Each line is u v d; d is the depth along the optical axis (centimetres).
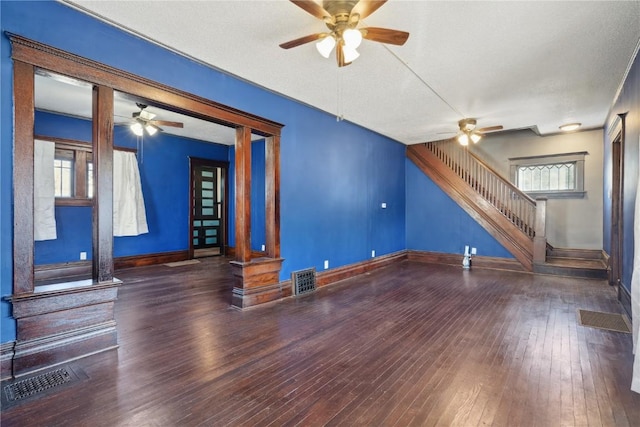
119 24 270
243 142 387
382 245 657
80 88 415
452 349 274
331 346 281
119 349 271
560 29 273
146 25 272
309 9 219
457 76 368
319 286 489
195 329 318
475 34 281
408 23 264
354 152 573
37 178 493
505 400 201
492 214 645
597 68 348
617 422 180
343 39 230
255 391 211
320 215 498
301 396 205
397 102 457
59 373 230
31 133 231
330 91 416
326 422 180
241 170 389
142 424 178
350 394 208
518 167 710
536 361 252
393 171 699
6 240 223
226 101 362
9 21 222
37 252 511
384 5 242
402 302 411
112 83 269
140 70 289
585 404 196
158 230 668
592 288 476
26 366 227
